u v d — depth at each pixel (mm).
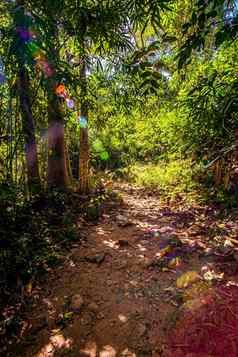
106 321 2316
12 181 3738
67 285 2840
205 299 2289
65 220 4195
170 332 2107
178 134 5129
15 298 2621
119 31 2705
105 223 4562
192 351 1907
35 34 2096
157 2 2137
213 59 4035
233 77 2789
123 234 4078
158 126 6633
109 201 5910
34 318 2402
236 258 2920
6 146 4031
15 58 2562
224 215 4234
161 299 2518
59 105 5035
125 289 2713
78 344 2121
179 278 2727
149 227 4301
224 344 1895
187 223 4285
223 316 2090
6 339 2203
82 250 3566
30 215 3775
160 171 7344
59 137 5410
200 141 3318
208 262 3006
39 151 5668
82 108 4949
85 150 6121
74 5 2281
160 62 2500
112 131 8953
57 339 2182
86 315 2402
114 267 3137
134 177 8320
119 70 3525
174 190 5977
